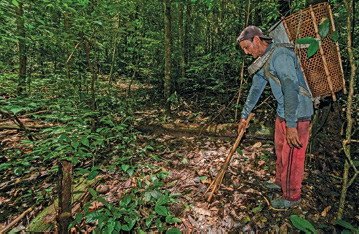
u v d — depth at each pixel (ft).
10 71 15.26
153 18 17.61
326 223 5.42
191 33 27.76
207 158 8.86
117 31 9.94
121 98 14.64
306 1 7.26
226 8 16.28
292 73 4.83
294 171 5.65
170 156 9.17
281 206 5.98
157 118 12.66
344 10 7.64
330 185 6.80
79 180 7.29
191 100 16.06
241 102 13.21
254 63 5.55
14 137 10.03
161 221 5.79
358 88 8.50
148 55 18.47
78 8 9.64
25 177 7.70
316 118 7.63
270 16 11.52
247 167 8.07
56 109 9.29
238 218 5.77
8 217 6.06
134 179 7.48
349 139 3.99
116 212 5.01
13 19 10.73
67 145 6.14
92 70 10.05
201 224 5.67
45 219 5.60
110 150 9.55
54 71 14.70
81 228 5.48
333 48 4.74
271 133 9.66
